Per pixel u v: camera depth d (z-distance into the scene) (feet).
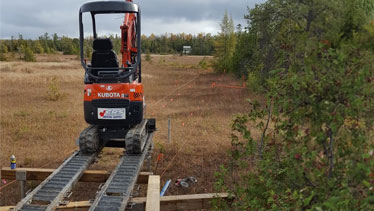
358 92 11.33
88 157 23.77
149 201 15.53
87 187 27.73
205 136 43.06
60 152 36.47
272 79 13.61
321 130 11.64
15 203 24.30
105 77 24.71
